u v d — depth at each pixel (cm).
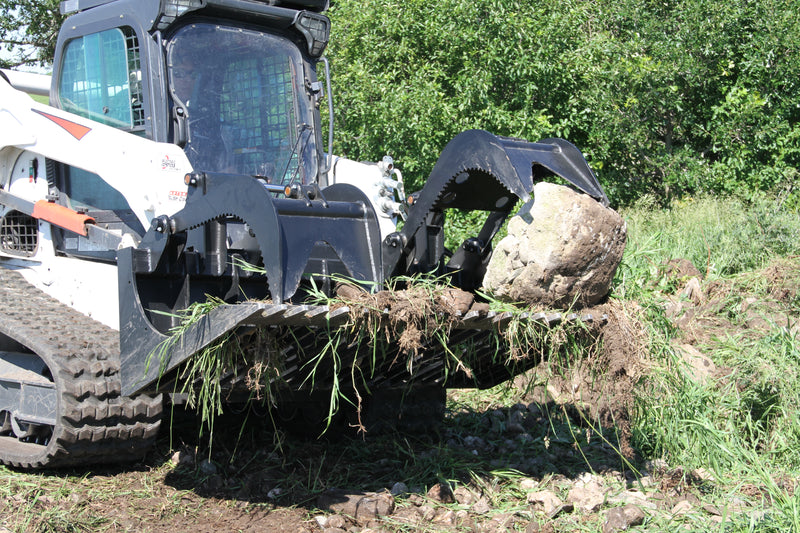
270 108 527
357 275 387
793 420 489
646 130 1220
